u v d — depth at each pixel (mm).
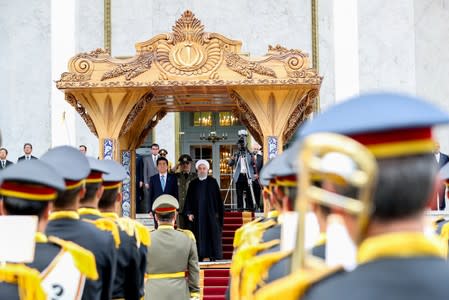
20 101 30500
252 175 22203
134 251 7586
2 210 4629
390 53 30234
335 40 28406
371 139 2193
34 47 30750
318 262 2873
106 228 6332
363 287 2162
